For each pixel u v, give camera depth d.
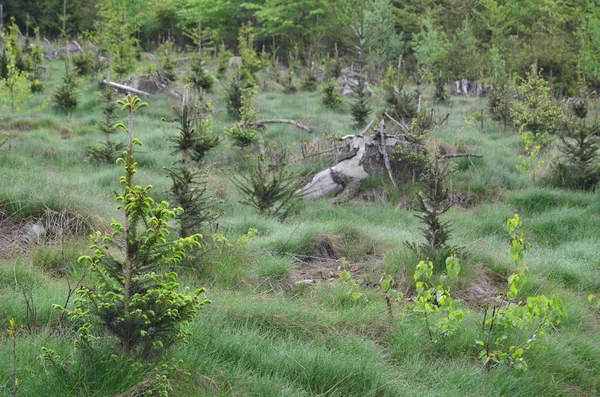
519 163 16.11
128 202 4.59
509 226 6.64
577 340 6.81
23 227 8.70
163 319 4.70
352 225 10.30
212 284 7.52
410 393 5.38
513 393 5.71
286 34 49.62
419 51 37.97
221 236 8.38
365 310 6.90
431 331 6.53
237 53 53.28
